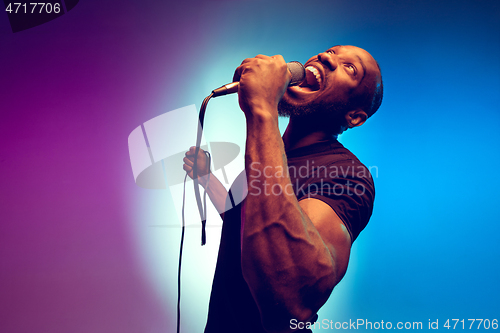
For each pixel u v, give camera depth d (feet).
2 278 9.78
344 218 1.84
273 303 1.53
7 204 10.12
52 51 10.68
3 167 10.27
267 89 1.64
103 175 10.18
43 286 9.69
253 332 2.19
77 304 9.57
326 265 1.54
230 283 2.32
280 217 1.48
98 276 9.69
